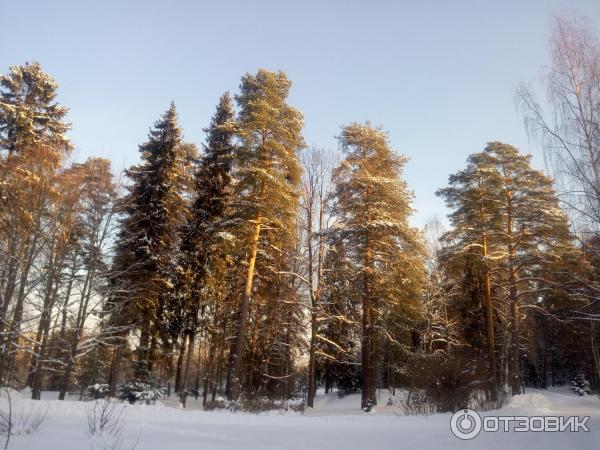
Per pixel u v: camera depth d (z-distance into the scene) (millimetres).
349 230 22047
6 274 14891
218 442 8984
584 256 15984
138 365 21094
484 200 26141
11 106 22047
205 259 22203
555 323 27672
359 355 31156
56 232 16156
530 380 48625
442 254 27547
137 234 19984
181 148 26438
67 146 19406
